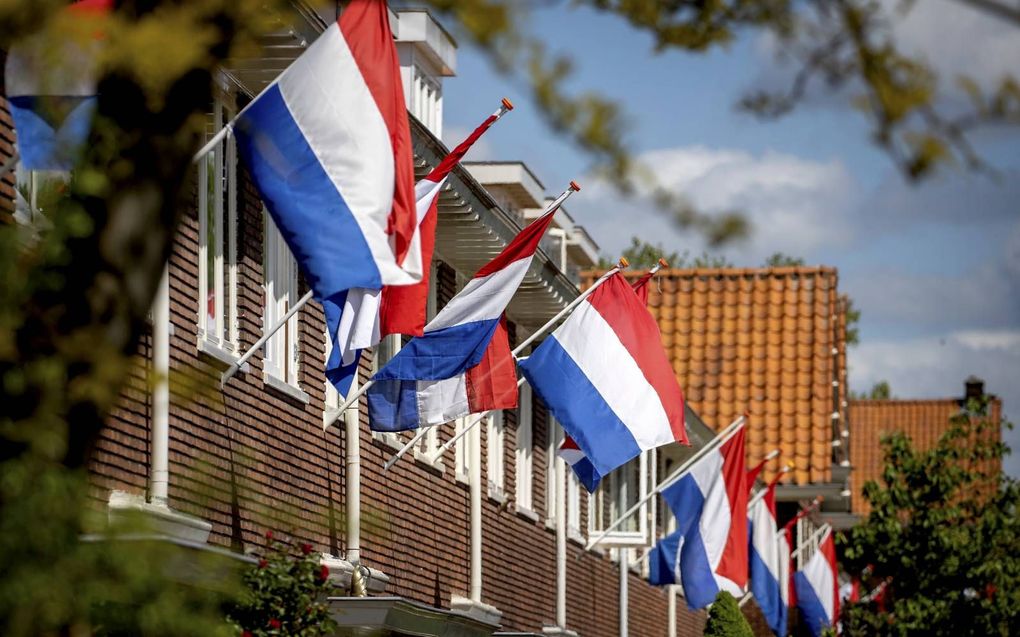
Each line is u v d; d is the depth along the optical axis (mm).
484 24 8258
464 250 35094
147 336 21062
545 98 8352
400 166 19031
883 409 116125
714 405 69375
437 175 23719
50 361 10430
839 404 72375
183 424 22281
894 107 7688
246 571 21078
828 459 67062
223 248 24672
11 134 18234
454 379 28031
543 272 39375
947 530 49656
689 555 41188
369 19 18531
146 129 10289
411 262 20719
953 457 51062
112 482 20031
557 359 30969
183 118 10312
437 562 34906
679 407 31281
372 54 18500
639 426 30828
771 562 51750
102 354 10477
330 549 28125
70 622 11148
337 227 18094
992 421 51625
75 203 10484
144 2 9727
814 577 60125
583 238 56062
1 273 10594
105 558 11477
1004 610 48938
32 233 11180
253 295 25500
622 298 31359
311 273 18047
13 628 10750
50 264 10492
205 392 13875
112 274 10414
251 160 18406
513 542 41750
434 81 37344
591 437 30688
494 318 27203
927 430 114250
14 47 10250
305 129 18297
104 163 10367
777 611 51906
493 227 34375
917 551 50531
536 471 44656
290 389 26734
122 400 20203
